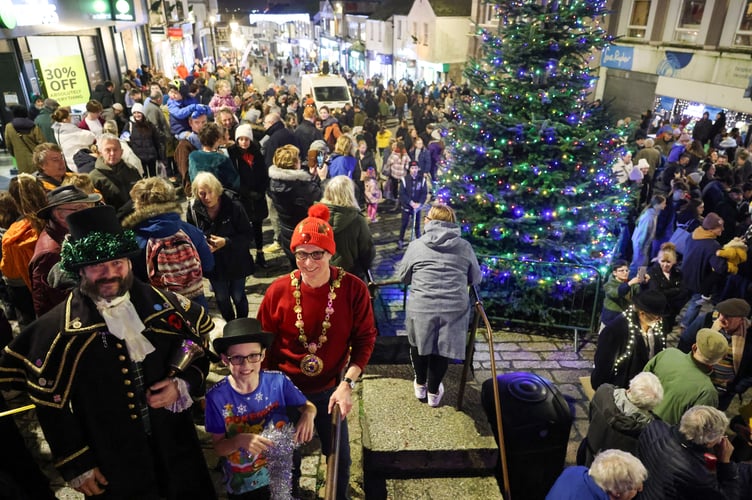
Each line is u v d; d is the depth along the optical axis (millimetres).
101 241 2174
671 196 9492
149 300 2428
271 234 8453
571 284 6738
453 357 4070
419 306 4160
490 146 6543
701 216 8734
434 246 4203
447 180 6871
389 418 4359
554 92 6020
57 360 2238
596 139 6145
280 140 7617
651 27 20203
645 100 21109
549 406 4250
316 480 3570
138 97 14156
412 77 40062
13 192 4152
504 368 6230
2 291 5250
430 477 4156
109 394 2342
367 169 11609
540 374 6160
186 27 37906
